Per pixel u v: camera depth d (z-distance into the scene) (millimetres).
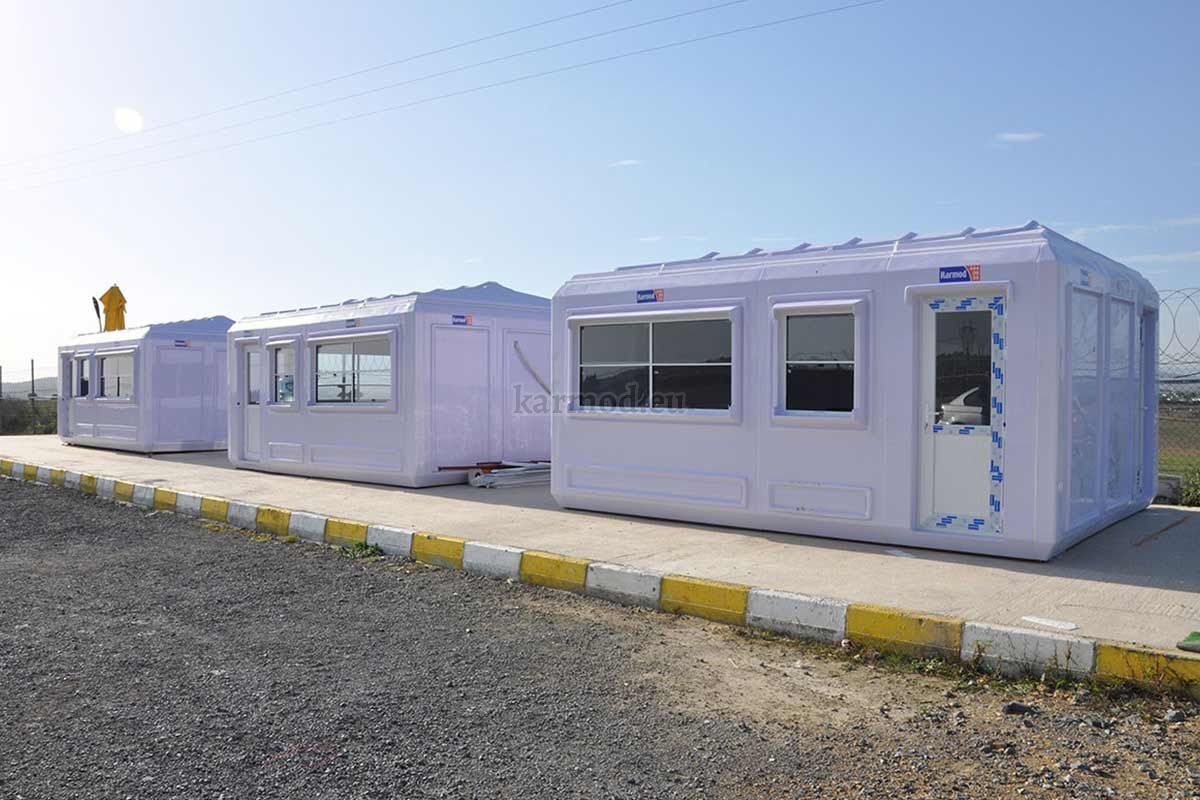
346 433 12734
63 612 6391
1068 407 7188
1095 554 7473
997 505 7270
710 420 8695
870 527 7848
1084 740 4152
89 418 18984
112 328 21094
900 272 7633
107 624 6074
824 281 8031
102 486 12930
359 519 9258
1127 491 9133
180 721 4328
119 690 4758
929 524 7633
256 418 14406
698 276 8891
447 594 7000
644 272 9438
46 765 3826
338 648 5559
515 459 13094
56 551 8742
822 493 8094
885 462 7750
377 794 3590
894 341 7672
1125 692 4723
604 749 4062
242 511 10211
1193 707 4508
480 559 7711
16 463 15461
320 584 7312
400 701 4637
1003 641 5113
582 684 4938
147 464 15336
